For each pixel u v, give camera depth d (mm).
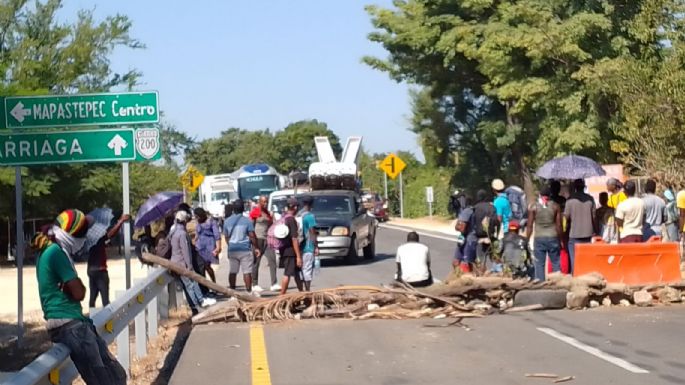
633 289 15305
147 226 20000
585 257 15875
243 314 14469
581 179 17828
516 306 14938
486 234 18000
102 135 15281
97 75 40531
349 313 14484
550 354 11234
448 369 10445
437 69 50438
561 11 40438
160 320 15117
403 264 15570
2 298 22703
